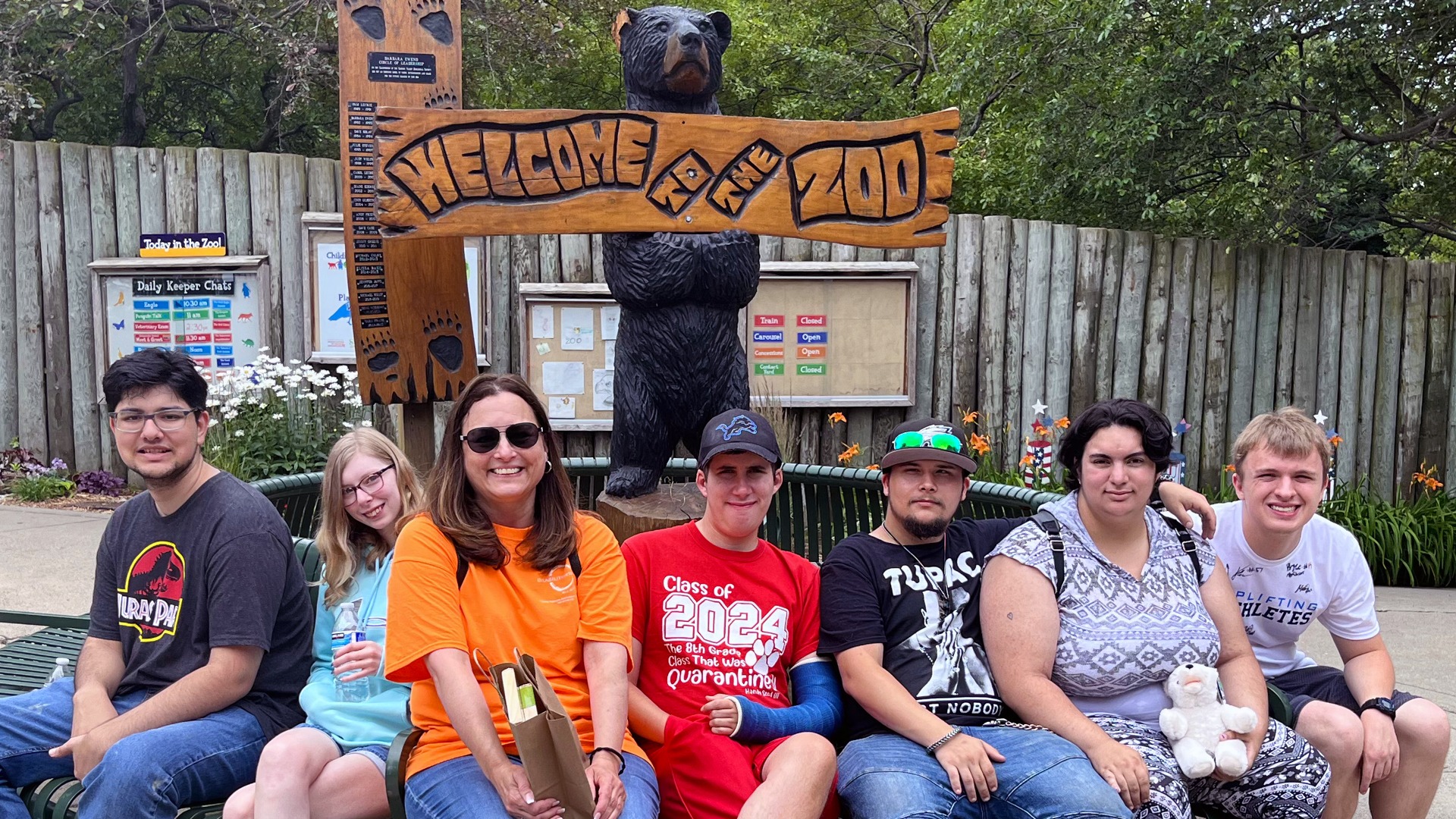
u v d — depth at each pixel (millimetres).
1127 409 2600
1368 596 2859
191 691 2420
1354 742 2574
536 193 3459
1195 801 2590
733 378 3785
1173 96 7074
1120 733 2500
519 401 2391
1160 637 2553
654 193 3521
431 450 4234
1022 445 7203
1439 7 6574
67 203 7094
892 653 2611
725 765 2338
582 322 6930
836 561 2668
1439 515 6309
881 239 3619
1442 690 4191
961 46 9000
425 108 3666
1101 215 8047
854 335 6992
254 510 2561
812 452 7117
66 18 10805
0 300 7160
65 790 2441
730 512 2564
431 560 2314
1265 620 2932
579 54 12773
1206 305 7219
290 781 2193
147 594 2576
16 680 3113
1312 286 7270
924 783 2307
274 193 7047
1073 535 2662
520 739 1957
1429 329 7375
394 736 2422
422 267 3996
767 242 7027
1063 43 7738
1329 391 7340
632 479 3838
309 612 2699
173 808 2295
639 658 2551
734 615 2557
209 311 7035
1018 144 9508
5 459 7145
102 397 7184
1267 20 6848
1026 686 2520
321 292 7008
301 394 6734
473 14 10328
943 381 7199
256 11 10617
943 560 2715
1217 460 7309
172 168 7055
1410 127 7105
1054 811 2258
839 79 12789
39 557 5477
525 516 2455
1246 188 7008
